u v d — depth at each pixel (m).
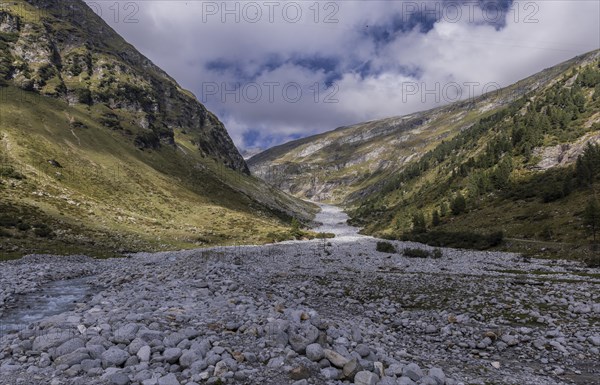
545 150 136.25
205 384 8.45
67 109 144.00
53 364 9.16
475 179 140.62
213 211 121.94
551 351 14.05
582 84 184.88
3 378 8.41
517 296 22.39
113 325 11.89
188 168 173.50
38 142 103.44
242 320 13.19
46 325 11.95
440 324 17.86
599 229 62.44
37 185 78.94
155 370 8.84
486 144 194.62
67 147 112.62
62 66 175.00
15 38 163.00
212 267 29.52
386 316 19.80
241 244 87.50
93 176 104.06
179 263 34.22
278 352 10.50
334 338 12.27
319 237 119.56
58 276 30.08
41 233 53.00
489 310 19.86
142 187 117.25
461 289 25.17
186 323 12.73
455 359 13.34
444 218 122.38
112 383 8.05
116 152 134.12
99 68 189.88
